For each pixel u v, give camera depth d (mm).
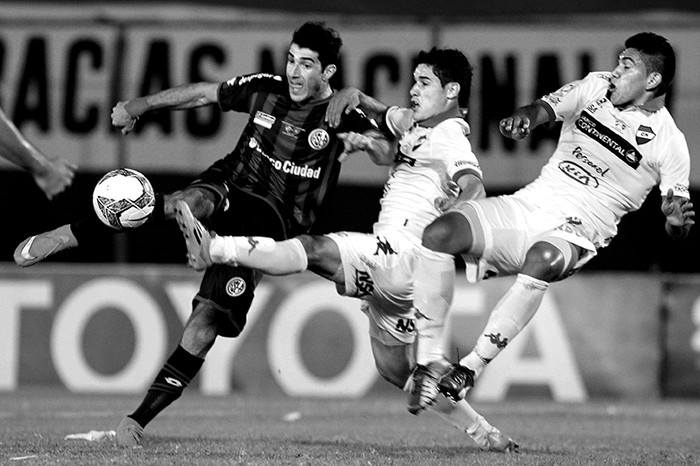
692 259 45688
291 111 23578
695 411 39094
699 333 43344
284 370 42969
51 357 42969
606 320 43312
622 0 46562
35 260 22078
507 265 21953
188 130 45469
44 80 45156
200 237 20094
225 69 44906
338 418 34375
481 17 47125
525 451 23688
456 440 26781
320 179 23812
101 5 46969
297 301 43094
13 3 46750
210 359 43000
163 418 33062
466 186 21875
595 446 26094
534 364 43062
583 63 44125
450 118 22828
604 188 22281
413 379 21266
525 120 21844
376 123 23406
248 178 23672
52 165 25406
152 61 44969
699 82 44188
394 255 22062
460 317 42875
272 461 20125
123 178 22250
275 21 44906
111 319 43094
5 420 31688
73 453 21078
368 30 44375
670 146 22203
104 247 47250
